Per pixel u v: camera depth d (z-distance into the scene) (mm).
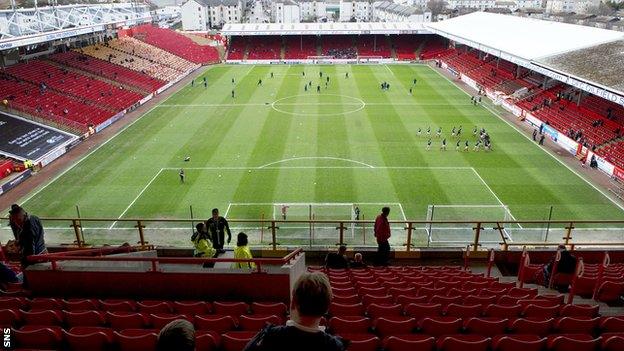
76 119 51688
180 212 31922
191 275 11281
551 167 39812
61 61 66062
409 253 18969
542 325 9359
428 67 89875
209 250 15648
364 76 80750
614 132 44250
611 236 27906
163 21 184125
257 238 27609
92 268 11461
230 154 43125
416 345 8328
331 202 33094
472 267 18359
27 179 38562
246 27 102812
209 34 114938
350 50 102000
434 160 41281
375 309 10430
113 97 60969
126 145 46594
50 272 11414
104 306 10328
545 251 18297
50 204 33688
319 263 19469
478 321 9398
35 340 8484
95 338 8453
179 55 91500
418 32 99875
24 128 46969
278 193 34656
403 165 40094
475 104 61344
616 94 41031
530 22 79375
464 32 83750
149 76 73500
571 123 48094
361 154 42781
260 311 10242
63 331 8516
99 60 72000
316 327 3811
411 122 53094
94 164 41594
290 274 11188
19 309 9766
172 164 40969
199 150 44438
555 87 58875
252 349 3773
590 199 33781
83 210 32500
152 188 36031
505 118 55094
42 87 55469
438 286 13383
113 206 33062
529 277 16438
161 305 10227
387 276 14750
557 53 55375
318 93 67562
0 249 16047
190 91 71062
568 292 14211
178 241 27766
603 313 12062
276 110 58469
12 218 11695
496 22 86562
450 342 8305
